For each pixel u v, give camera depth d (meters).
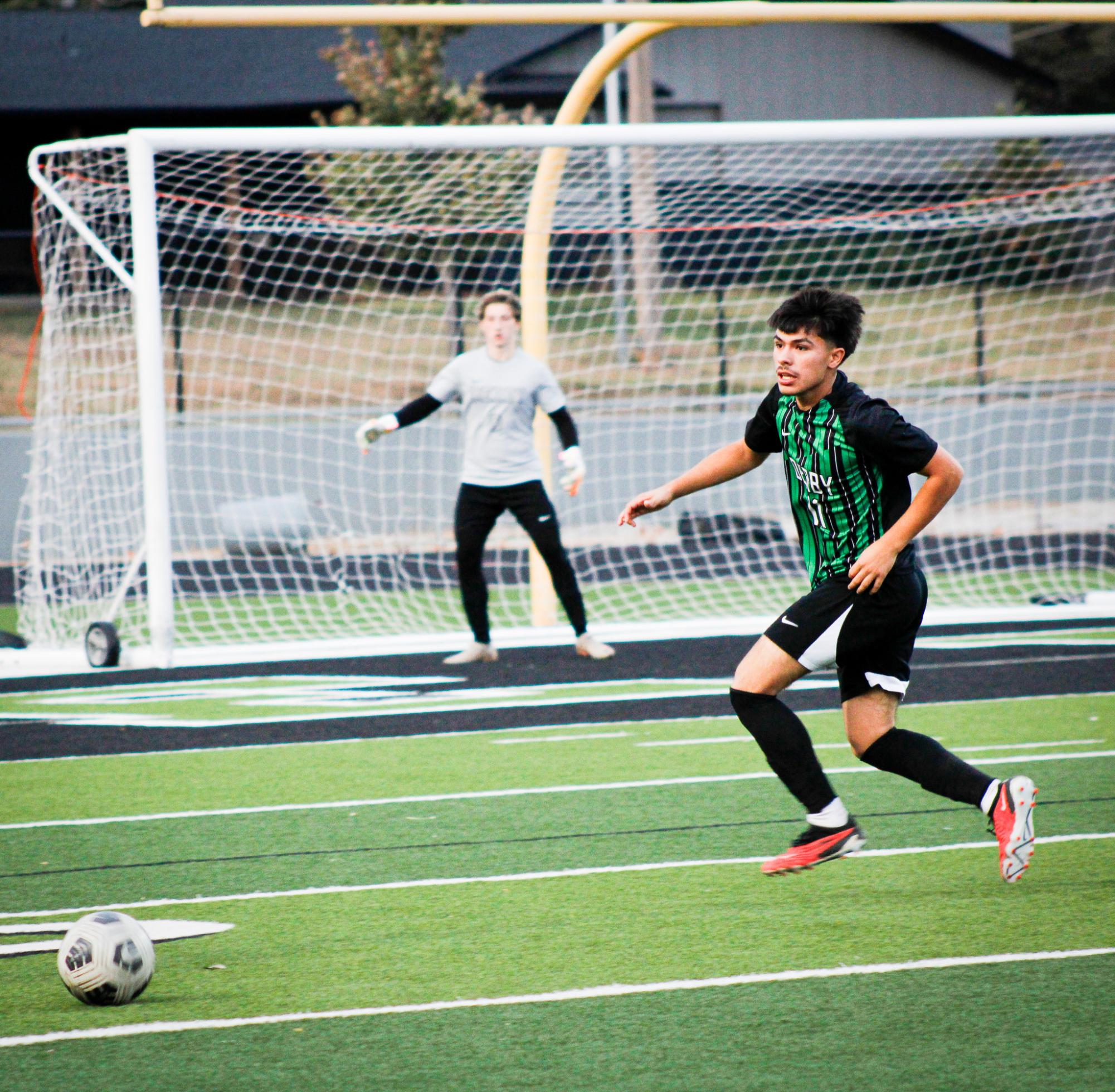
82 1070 12.17
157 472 33.00
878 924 15.55
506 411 31.09
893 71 108.06
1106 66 140.75
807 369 15.20
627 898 16.69
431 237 63.50
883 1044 12.39
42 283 35.53
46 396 35.72
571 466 31.09
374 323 70.94
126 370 42.75
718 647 35.28
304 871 18.08
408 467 57.84
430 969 14.47
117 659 33.78
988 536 56.03
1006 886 16.83
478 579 32.75
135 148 31.14
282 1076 12.00
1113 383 62.25
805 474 15.77
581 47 103.12
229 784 22.78
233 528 52.31
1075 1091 11.41
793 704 29.06
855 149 87.94
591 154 55.75
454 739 25.92
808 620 15.81
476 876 17.67
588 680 31.39
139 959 13.61
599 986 13.91
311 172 61.12
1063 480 60.97
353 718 27.88
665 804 21.14
